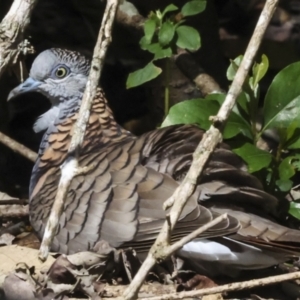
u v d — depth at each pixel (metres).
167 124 8.80
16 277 7.58
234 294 7.78
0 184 13.27
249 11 14.77
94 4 12.63
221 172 7.59
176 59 11.37
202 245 7.48
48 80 9.10
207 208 7.47
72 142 6.67
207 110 8.84
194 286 7.73
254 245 7.28
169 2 11.45
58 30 14.78
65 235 7.86
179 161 7.80
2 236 9.15
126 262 7.61
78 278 7.51
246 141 8.82
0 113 13.51
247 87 8.73
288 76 8.76
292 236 7.28
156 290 7.62
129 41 12.73
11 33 7.95
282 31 14.17
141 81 9.68
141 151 8.00
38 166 9.00
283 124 8.72
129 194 7.71
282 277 6.27
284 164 8.67
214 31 12.06
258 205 7.68
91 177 7.91
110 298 7.37
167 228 5.94
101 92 8.97
